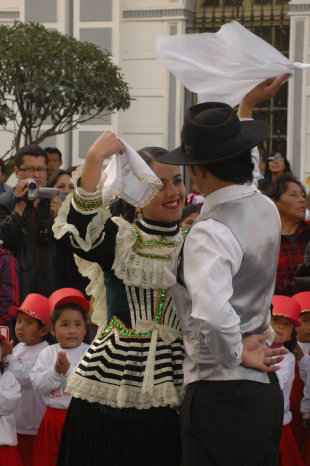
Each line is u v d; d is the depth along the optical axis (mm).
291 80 16250
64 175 7375
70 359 5098
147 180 3135
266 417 2951
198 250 2891
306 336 5516
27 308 5336
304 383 5258
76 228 3139
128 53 16906
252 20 16656
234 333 2807
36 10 16984
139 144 16969
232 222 2951
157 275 3291
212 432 2938
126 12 16797
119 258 3277
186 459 3008
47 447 4945
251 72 3127
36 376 4977
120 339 3266
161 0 16703
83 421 3291
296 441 5328
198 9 17047
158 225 3393
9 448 4906
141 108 16938
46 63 12391
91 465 3258
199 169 3082
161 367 3229
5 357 5078
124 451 3225
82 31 16844
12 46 12203
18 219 5879
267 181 7238
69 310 5109
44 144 16984
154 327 3270
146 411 3215
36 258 5895
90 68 12688
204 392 2969
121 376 3219
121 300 3301
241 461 2930
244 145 3027
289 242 6188
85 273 3480
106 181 3320
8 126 16781
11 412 4918
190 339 3045
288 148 16359
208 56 3133
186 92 17078
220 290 2805
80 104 12789
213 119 2992
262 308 3031
